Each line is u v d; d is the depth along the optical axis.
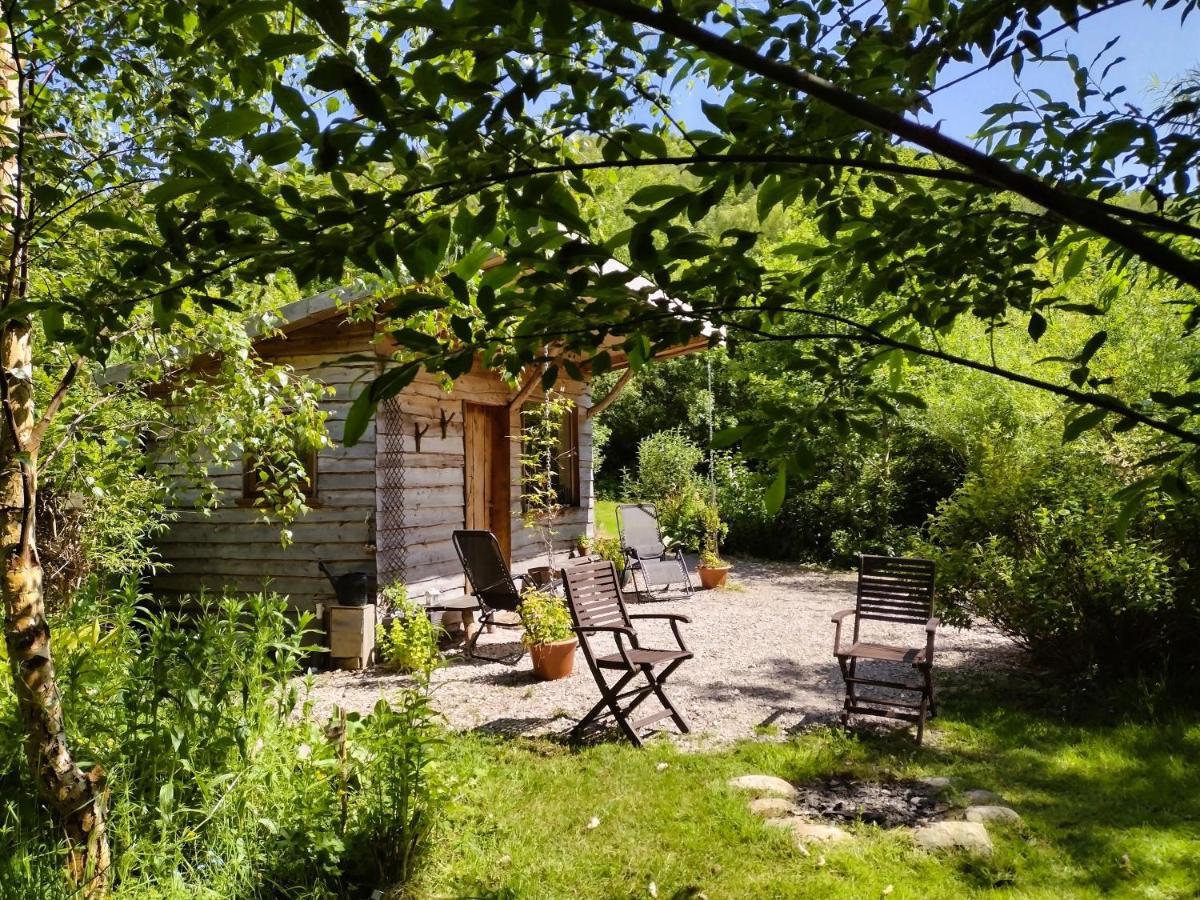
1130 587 5.40
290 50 0.91
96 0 2.22
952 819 3.71
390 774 3.22
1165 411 1.49
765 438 1.47
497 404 8.72
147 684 3.02
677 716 4.91
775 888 3.11
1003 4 1.23
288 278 3.57
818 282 1.61
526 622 6.23
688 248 1.14
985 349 9.41
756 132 1.20
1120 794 3.96
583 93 1.12
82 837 2.45
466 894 3.04
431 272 1.14
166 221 1.03
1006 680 6.01
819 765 4.33
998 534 6.52
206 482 4.38
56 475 3.74
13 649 2.44
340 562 6.96
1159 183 1.45
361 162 0.99
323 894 2.85
